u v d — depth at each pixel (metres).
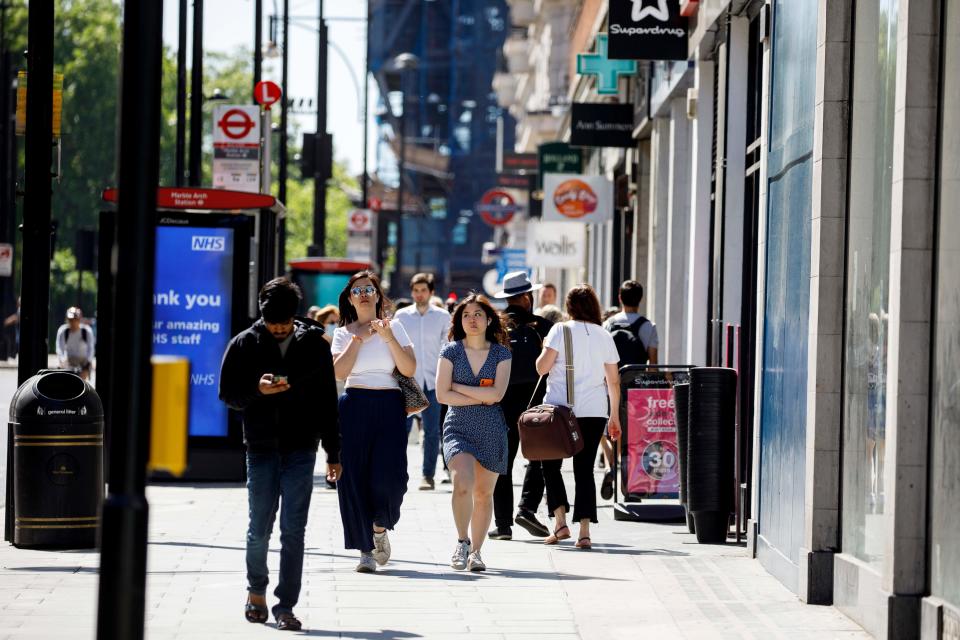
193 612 16.95
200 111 46.69
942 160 14.56
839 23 17.62
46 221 23.73
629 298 29.00
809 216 18.50
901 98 14.90
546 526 25.55
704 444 23.56
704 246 33.91
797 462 18.80
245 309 31.59
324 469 35.38
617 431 23.02
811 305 18.03
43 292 23.70
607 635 15.97
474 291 20.53
